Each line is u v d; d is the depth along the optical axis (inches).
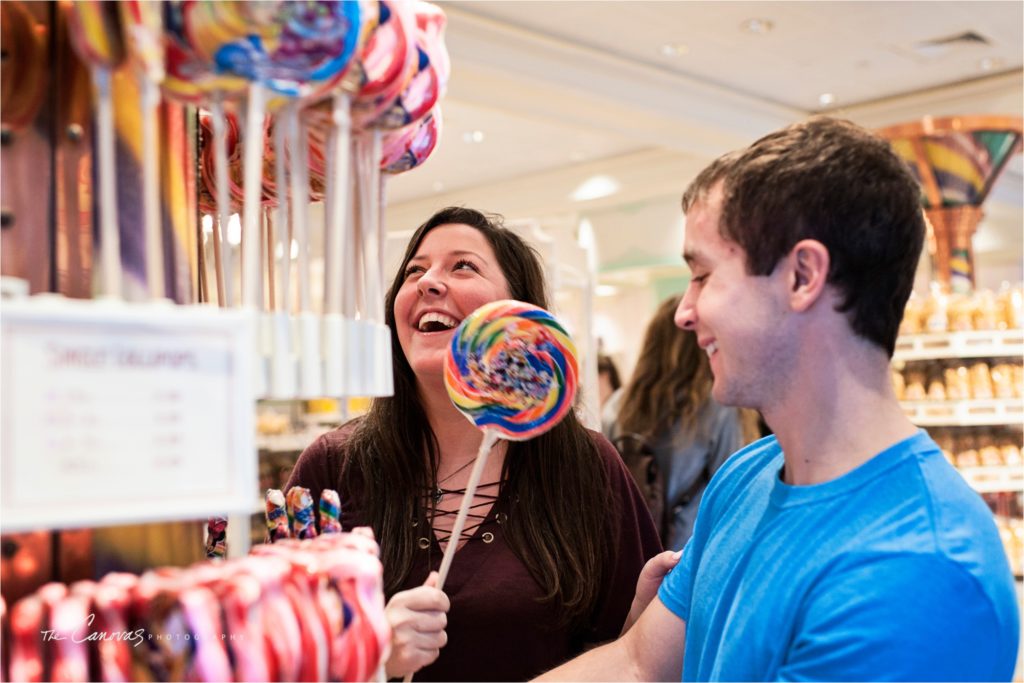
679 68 262.7
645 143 304.5
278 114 33.8
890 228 40.8
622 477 71.8
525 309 53.6
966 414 148.6
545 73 237.5
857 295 40.8
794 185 40.6
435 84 37.2
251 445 29.7
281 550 34.8
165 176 35.3
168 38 30.0
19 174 33.9
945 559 36.6
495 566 64.3
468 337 53.5
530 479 66.5
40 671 28.7
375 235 36.9
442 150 339.9
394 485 67.6
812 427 42.3
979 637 36.3
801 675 37.4
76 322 27.7
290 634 30.4
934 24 229.3
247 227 31.1
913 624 35.8
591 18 224.8
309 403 190.5
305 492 42.2
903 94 291.0
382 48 33.4
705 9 219.0
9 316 26.9
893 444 41.3
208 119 43.8
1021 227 442.0
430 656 48.4
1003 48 248.5
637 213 377.1
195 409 29.0
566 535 65.6
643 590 58.3
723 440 119.9
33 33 33.9
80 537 34.7
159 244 31.9
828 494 41.0
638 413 123.6
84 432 27.6
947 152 190.4
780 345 41.6
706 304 42.7
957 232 197.6
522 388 53.5
